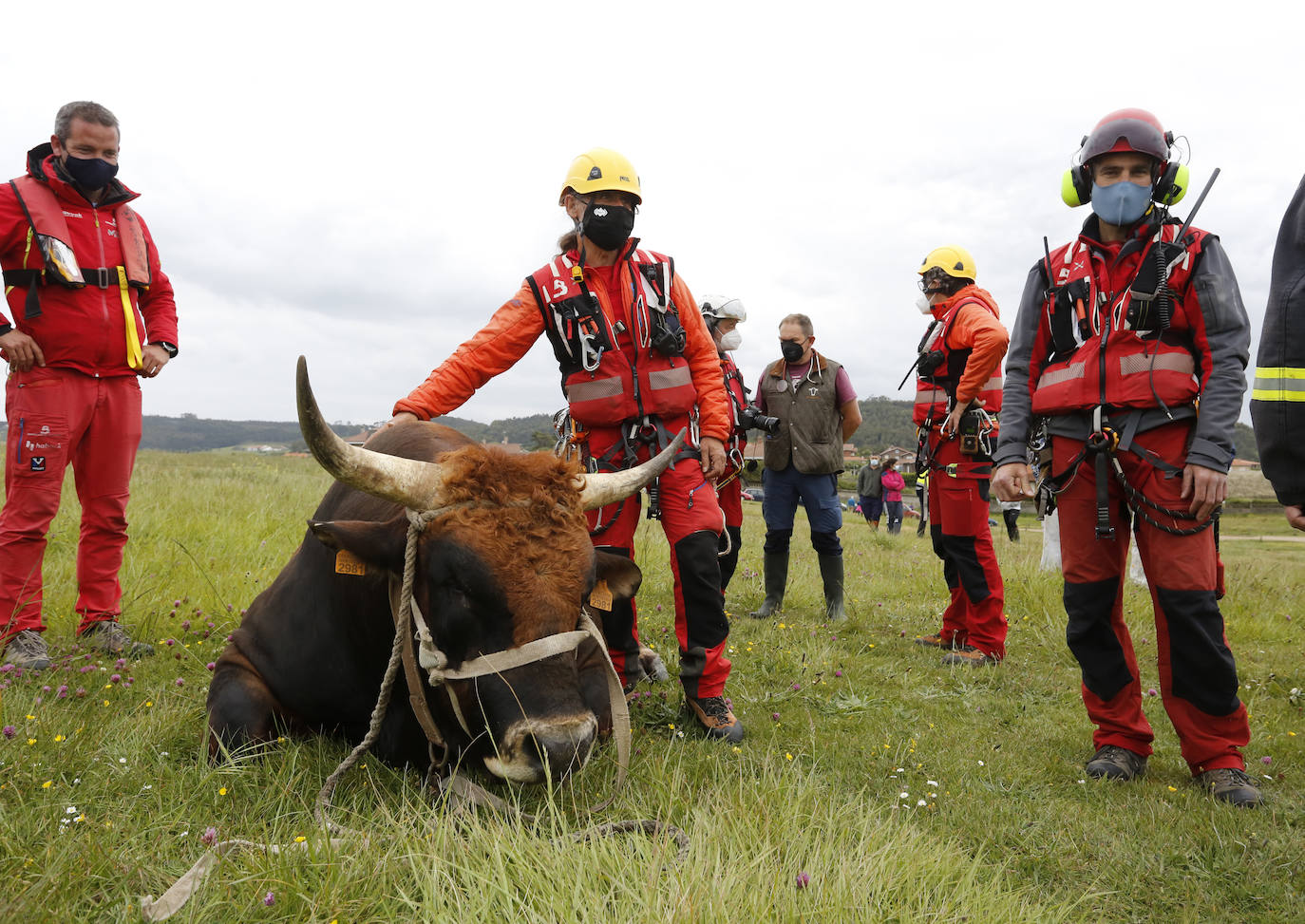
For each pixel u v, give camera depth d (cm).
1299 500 241
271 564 631
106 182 418
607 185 347
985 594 529
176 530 680
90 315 413
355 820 247
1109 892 235
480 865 214
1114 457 332
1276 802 305
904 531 1766
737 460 579
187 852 223
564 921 187
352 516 325
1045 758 356
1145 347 325
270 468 1822
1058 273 354
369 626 294
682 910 186
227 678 310
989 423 523
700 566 363
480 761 265
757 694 438
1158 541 325
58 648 411
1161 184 329
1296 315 238
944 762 345
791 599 704
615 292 369
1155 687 472
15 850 211
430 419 368
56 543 613
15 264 403
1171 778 338
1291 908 238
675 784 272
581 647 282
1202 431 308
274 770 279
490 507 261
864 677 479
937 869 226
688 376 371
